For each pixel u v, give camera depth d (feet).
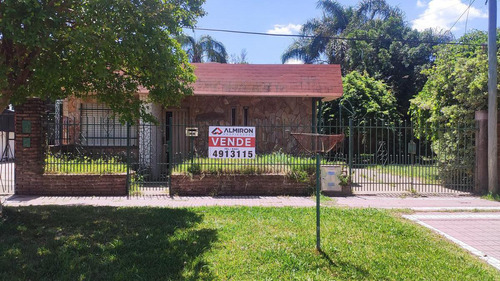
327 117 69.41
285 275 15.16
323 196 33.60
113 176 33.53
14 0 17.89
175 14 23.16
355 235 20.75
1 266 15.47
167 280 14.51
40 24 18.30
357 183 39.50
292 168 34.73
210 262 16.25
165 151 47.47
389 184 40.22
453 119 38.04
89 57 20.21
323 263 16.43
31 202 29.78
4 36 19.26
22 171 32.83
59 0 20.43
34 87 24.34
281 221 23.40
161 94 25.79
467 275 15.61
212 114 48.08
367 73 79.20
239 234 20.36
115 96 25.85
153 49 21.58
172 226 21.85
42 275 14.99
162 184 38.83
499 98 35.70
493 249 19.34
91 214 24.68
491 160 34.50
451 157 37.93
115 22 20.01
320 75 47.65
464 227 23.48
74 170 34.17
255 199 32.35
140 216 24.36
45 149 33.99
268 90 45.68
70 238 19.38
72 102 44.98
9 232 20.10
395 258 17.37
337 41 86.94
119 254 17.20
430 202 31.96
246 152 30.63
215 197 33.17
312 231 21.24
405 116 82.38
